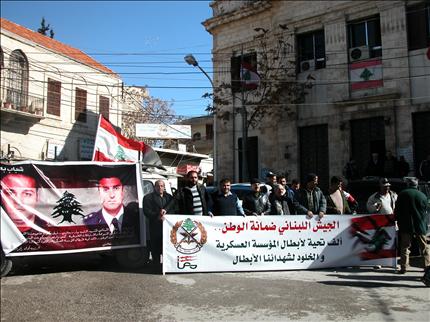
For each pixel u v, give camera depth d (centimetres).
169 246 802
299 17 1992
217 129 2267
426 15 1642
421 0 1642
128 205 866
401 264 791
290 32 2020
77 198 831
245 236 832
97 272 820
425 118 1623
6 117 2234
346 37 1841
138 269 852
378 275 783
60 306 604
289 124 1978
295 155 1948
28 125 2372
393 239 870
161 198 838
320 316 546
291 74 1986
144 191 962
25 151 2362
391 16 1709
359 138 1788
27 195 795
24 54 2341
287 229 845
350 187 1096
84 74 2733
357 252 861
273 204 881
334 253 854
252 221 838
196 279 755
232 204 846
